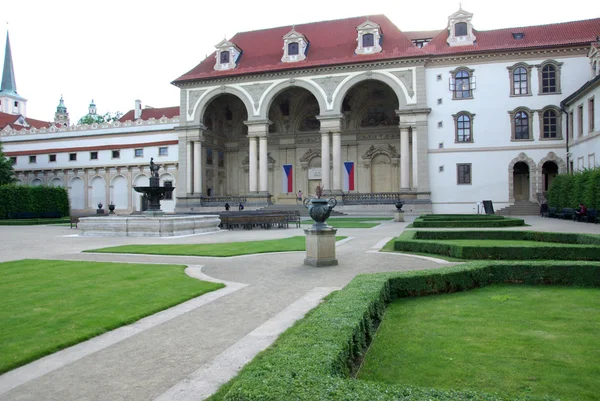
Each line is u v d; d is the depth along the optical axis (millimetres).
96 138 61531
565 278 10406
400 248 16938
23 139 65125
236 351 6070
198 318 7867
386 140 56719
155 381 5180
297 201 56562
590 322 7215
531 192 45438
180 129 55188
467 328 6984
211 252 17062
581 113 40281
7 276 12055
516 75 46000
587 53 43875
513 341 6297
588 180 31859
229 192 63469
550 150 44906
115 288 10289
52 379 5281
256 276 11969
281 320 7539
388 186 56688
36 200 52938
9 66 112938
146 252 17359
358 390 3623
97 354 6105
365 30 49750
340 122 50094
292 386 3641
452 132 47250
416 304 8742
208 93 54469
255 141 53000
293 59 51938
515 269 10633
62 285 10695
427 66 48031
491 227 27141
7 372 5504
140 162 58688
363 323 6051
